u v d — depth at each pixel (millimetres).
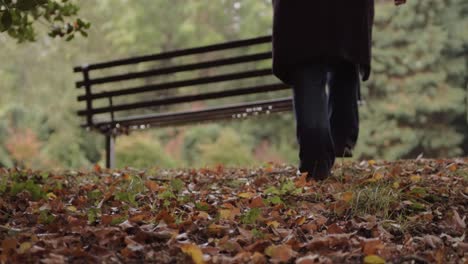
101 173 5496
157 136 22047
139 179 4273
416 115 19094
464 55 19594
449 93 19109
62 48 25422
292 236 2549
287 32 3842
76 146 21078
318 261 2215
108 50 25688
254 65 23797
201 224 2830
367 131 19188
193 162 19641
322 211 3117
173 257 2266
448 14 19703
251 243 2514
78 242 2502
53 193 3963
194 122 6555
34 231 2744
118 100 24484
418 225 2779
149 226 2709
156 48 25375
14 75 25047
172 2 25828
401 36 19750
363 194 3143
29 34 4738
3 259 2193
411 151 19297
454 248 2473
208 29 25484
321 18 3801
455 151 18891
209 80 6672
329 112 4133
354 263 2227
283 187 3551
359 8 3904
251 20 24797
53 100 24391
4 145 19438
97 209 3107
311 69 3859
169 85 6816
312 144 3795
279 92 22625
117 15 26359
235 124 21844
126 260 2252
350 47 3848
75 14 4664
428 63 19359
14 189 3715
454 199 3275
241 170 5387
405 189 3545
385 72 19672
